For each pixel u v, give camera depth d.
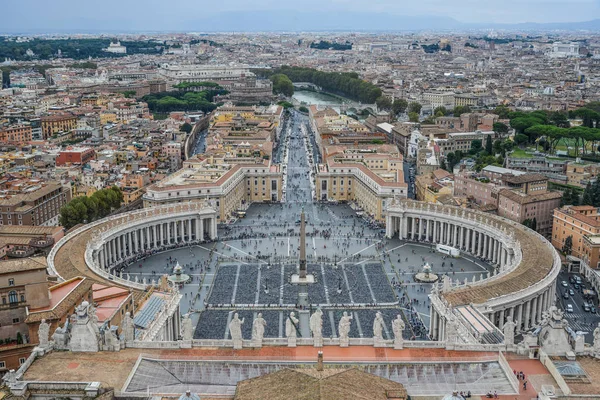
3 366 142.62
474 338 153.75
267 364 125.69
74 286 159.50
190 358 127.25
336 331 192.50
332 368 113.69
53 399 108.50
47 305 148.75
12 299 145.62
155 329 158.50
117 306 158.12
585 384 114.38
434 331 185.75
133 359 124.06
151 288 186.25
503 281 195.75
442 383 120.88
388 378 122.12
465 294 185.00
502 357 124.38
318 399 97.12
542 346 125.31
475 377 122.69
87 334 126.19
